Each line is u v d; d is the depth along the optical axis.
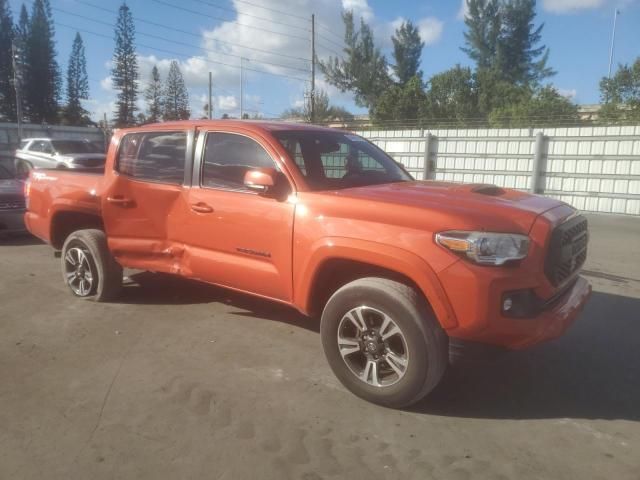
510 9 53.25
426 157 19.52
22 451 3.04
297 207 3.91
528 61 54.66
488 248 3.16
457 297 3.18
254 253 4.20
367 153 4.91
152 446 3.10
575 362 4.32
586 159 16.55
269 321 5.11
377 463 2.95
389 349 3.48
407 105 41.47
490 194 3.93
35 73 63.31
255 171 3.96
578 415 3.50
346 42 59.28
